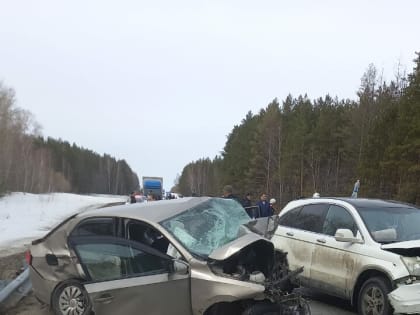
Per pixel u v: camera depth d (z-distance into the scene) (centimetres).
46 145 14412
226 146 9425
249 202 1566
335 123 5950
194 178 14150
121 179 17800
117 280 542
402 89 4925
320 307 760
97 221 593
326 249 764
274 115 7100
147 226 552
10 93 7231
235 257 534
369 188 4188
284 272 586
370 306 675
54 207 4269
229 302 510
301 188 5947
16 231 1938
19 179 7275
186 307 507
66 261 597
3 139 6341
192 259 512
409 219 758
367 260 688
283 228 862
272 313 498
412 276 629
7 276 927
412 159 3628
